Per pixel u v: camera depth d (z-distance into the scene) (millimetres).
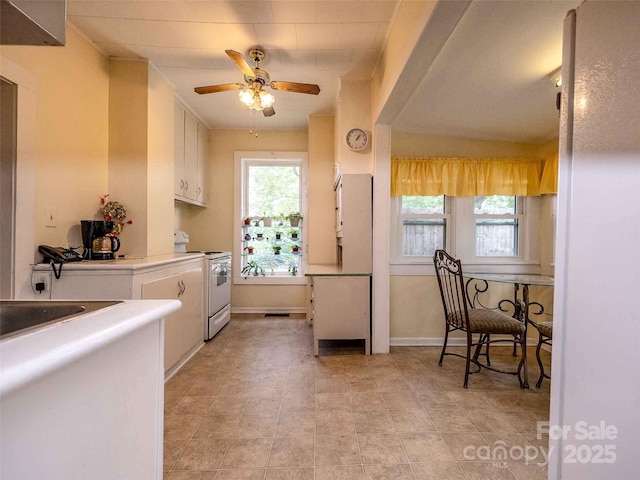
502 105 2559
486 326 2287
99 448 691
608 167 624
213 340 3209
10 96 1762
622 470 588
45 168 1986
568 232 729
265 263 4504
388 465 1458
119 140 2566
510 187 3158
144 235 2588
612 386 609
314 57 2562
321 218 3809
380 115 2568
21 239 1800
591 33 670
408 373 2449
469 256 3203
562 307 743
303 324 3807
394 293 3131
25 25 823
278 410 1906
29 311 927
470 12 1527
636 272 563
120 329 696
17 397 511
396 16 1998
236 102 3494
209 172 4352
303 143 4418
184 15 2068
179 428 1728
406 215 3203
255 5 1969
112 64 2568
